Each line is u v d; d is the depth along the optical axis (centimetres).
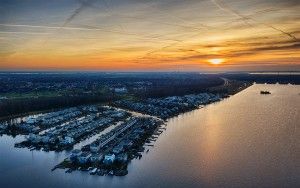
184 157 9231
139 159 9106
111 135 11338
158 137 11694
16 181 7819
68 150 10312
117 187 7312
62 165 8788
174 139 11362
